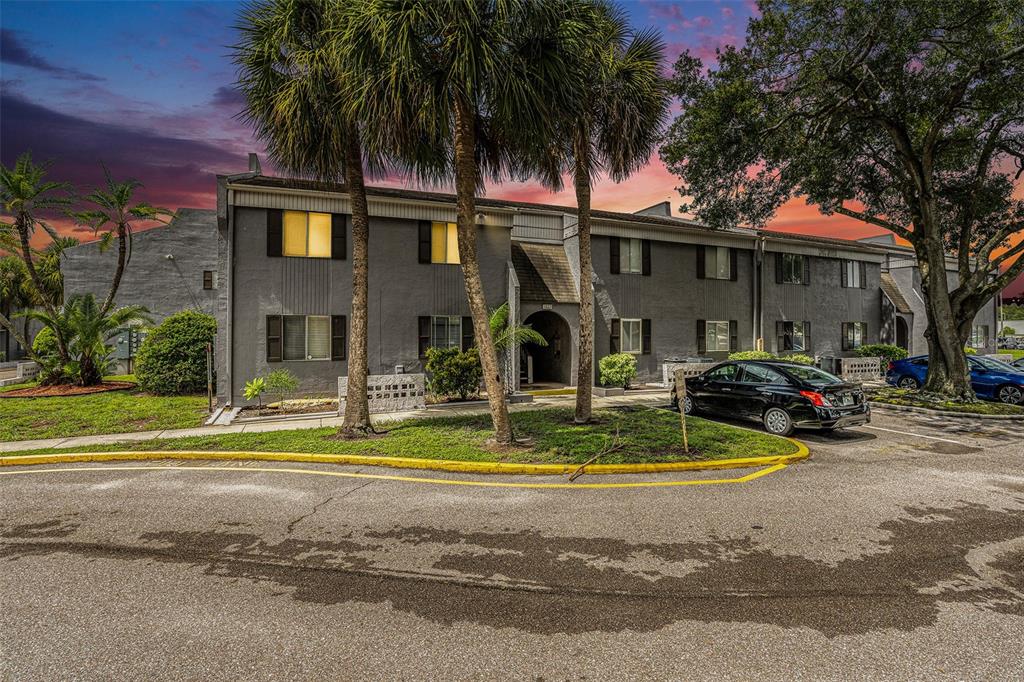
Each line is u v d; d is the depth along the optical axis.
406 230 15.94
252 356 14.30
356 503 6.18
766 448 8.58
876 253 25.39
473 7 7.15
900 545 4.92
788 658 3.16
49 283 33.41
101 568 4.42
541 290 17.83
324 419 12.10
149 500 6.31
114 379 19.64
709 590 4.03
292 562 4.54
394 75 7.32
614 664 3.09
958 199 16.62
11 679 2.93
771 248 22.39
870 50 12.57
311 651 3.22
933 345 15.61
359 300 9.84
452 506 6.05
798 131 14.84
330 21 8.18
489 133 10.05
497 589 4.05
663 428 10.16
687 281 20.62
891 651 3.24
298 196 14.76
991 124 15.20
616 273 19.20
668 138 15.49
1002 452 8.95
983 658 3.16
